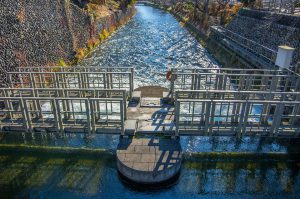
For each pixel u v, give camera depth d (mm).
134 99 12516
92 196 9164
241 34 25891
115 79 19625
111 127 10156
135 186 9227
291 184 10000
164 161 9172
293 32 17469
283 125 10266
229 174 10352
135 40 34250
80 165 10531
